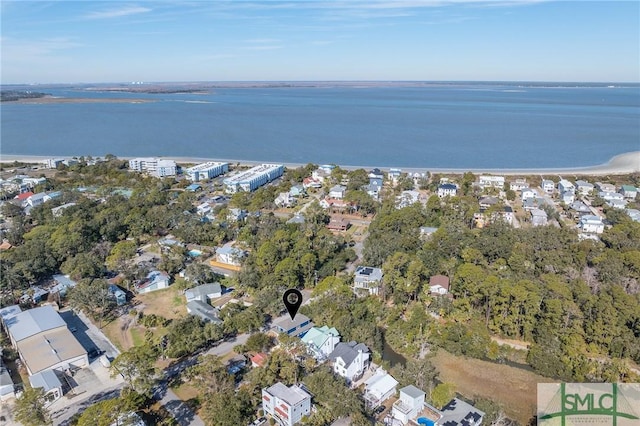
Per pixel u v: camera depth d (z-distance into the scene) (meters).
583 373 67.94
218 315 82.62
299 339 70.69
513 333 78.38
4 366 68.56
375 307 85.62
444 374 70.44
